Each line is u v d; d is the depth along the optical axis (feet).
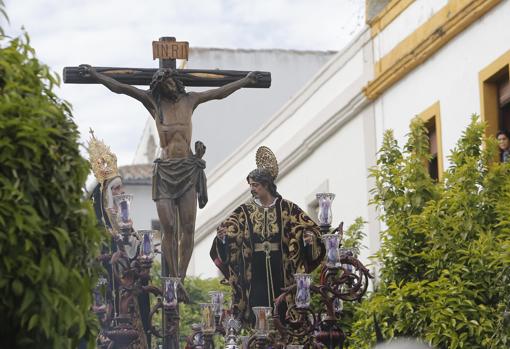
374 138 74.59
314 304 45.98
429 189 51.62
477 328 45.65
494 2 61.05
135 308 44.34
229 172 99.66
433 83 67.56
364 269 40.40
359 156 76.38
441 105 66.69
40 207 24.80
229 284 45.32
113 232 47.60
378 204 53.11
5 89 24.88
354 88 76.48
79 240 25.49
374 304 47.96
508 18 60.13
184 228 45.27
